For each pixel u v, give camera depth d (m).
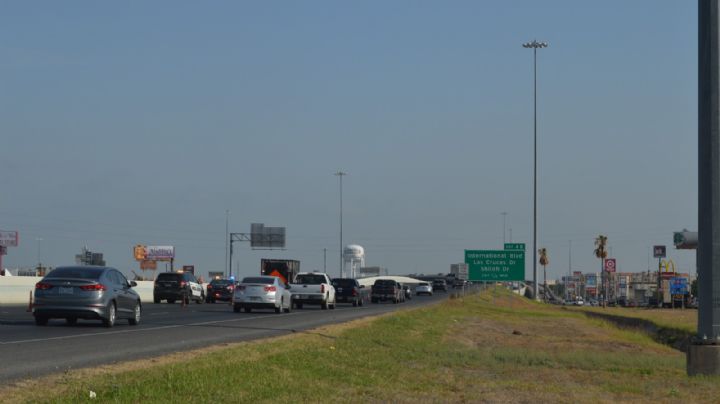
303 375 17.36
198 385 14.38
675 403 16.09
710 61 20.11
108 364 17.00
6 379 14.14
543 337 36.97
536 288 85.00
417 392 16.28
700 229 20.48
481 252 61.34
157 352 19.98
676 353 32.97
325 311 49.25
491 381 18.75
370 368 19.73
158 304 59.38
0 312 37.22
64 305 27.42
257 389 14.80
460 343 30.20
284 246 101.75
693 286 144.50
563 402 15.59
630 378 20.50
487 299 79.38
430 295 108.69
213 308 51.16
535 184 80.56
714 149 20.12
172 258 123.19
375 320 37.09
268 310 49.12
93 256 97.00
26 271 84.88
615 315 73.38
